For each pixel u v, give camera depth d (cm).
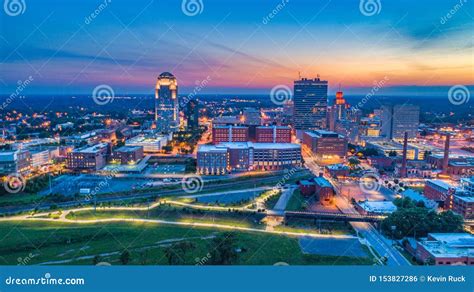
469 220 14750
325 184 19762
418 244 12125
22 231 14588
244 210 17562
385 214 15875
